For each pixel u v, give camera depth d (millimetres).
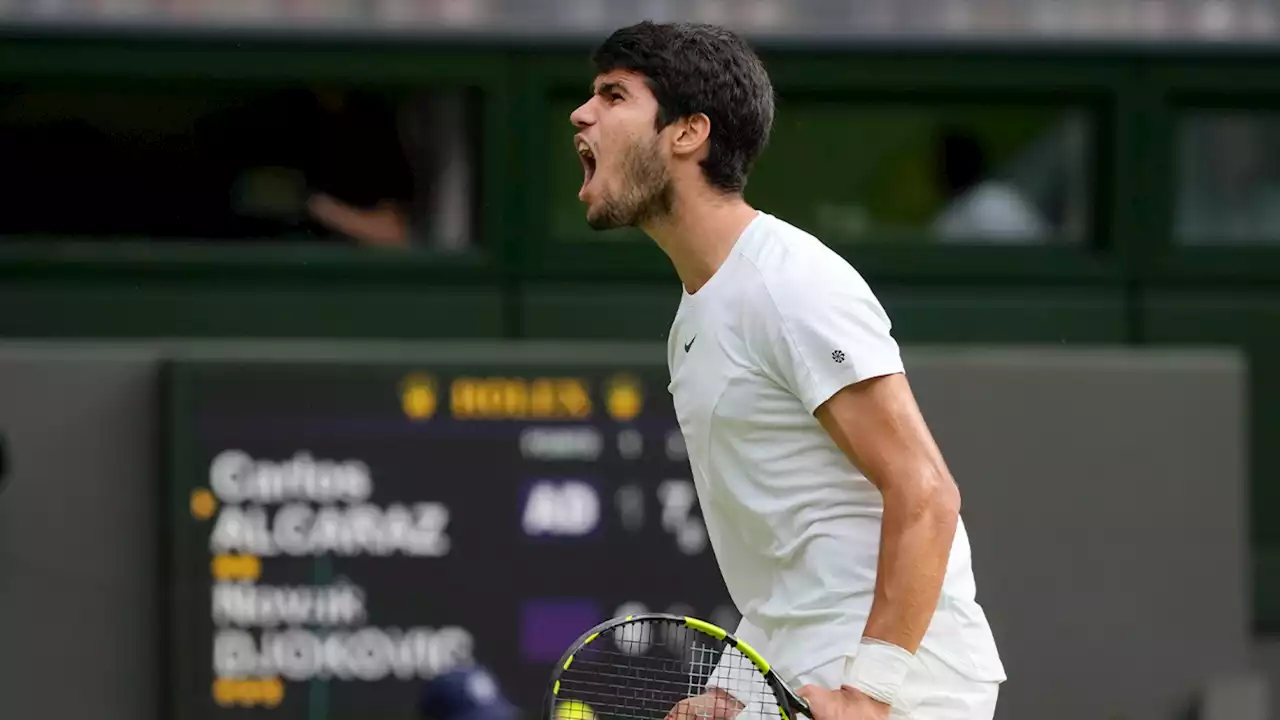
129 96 21469
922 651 10734
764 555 11242
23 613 20000
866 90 22000
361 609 19750
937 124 22172
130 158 21500
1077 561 20453
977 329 22203
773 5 21781
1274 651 21938
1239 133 22422
